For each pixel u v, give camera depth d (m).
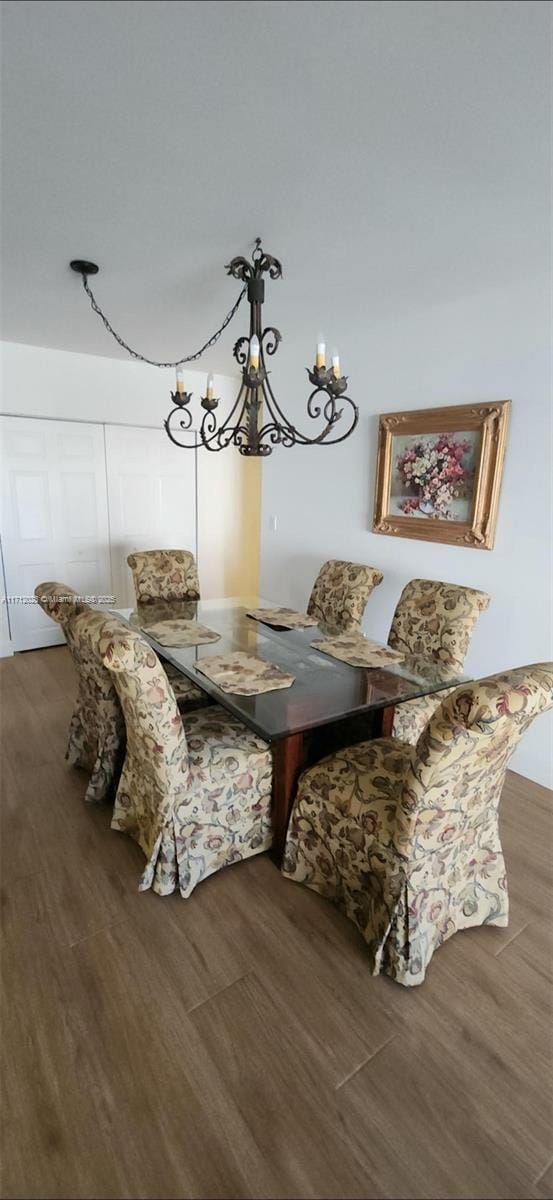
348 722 2.22
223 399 4.83
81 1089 1.25
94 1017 1.42
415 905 1.49
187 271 2.34
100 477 4.28
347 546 3.55
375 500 3.25
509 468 2.57
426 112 1.30
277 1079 1.29
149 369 4.32
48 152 1.48
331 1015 1.45
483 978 1.57
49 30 1.08
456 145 1.44
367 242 2.04
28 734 2.94
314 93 1.24
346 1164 1.13
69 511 4.19
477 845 1.66
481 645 2.82
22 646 4.21
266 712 1.79
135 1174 1.11
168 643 2.45
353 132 1.39
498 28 1.05
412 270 2.31
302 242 2.05
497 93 1.23
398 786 1.69
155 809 1.82
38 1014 1.42
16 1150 1.14
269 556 4.29
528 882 1.96
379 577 3.00
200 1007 1.45
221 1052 1.34
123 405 4.24
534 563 2.54
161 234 1.99
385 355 3.10
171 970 1.56
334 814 1.72
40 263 2.26
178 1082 1.27
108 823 2.20
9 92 1.25
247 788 1.91
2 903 1.78
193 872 1.83
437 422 2.81
